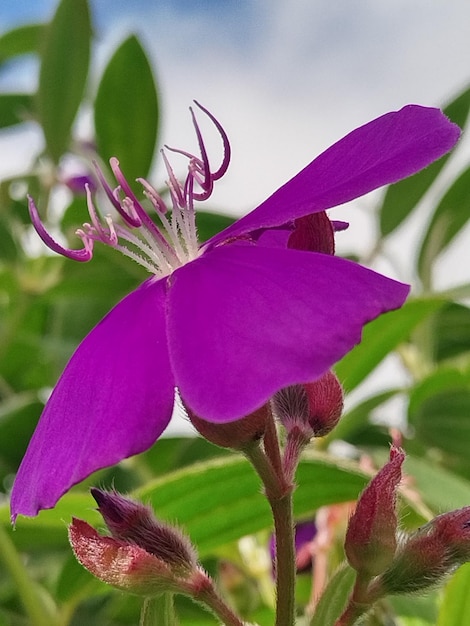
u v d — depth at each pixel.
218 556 0.33
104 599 0.38
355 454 0.37
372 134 0.21
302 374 0.18
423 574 0.21
